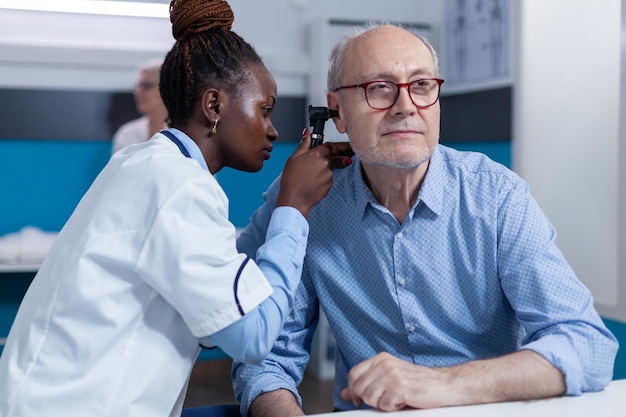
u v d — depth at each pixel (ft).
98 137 14.11
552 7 9.50
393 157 4.75
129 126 13.97
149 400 4.06
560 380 4.20
